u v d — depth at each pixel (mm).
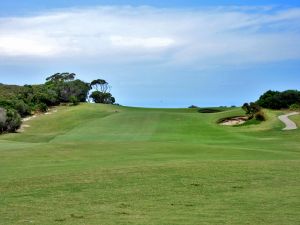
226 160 30922
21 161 32781
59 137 70938
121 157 34594
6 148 42125
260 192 20516
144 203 18641
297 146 46844
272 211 16922
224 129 75188
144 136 67625
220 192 20641
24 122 102188
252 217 16000
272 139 58781
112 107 132125
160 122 85062
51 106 127875
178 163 28750
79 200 19344
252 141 55469
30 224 15477
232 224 15023
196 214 16578
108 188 21578
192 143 50562
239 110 97375
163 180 23219
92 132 75938
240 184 22375
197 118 90375
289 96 109188
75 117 108625
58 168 28203
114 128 79875
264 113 88312
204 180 23219
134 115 96250
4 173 26469
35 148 41625
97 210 17516
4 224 15477
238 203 18391
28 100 123312
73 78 153500
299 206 17719
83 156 35688
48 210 17594
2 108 90938
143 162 30422
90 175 24656
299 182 22938
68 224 15344
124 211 17250
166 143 46875
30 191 21109
